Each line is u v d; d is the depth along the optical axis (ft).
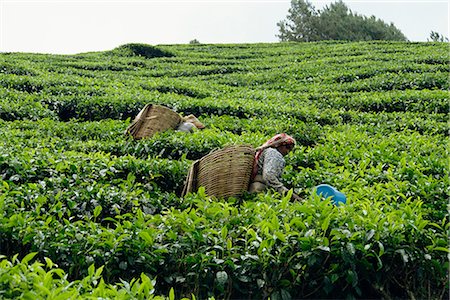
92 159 36.04
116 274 23.79
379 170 34.78
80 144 43.11
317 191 29.45
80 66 94.94
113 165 36.14
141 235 23.81
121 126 48.75
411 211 25.00
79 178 33.55
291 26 231.71
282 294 22.43
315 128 49.65
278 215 25.05
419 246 23.93
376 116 58.54
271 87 82.99
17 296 17.37
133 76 88.53
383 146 40.98
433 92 65.67
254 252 23.48
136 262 23.79
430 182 31.50
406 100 64.08
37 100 59.11
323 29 225.35
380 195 29.78
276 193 29.55
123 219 28.40
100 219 30.09
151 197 32.24
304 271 22.79
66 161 34.50
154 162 36.50
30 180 33.78
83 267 23.56
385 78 77.46
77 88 65.31
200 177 32.01
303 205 24.45
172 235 24.18
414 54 100.37
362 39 219.61
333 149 41.42
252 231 23.26
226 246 23.48
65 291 17.93
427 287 23.66
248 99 66.74
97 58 107.34
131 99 59.00
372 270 23.21
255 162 31.83
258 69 99.55
